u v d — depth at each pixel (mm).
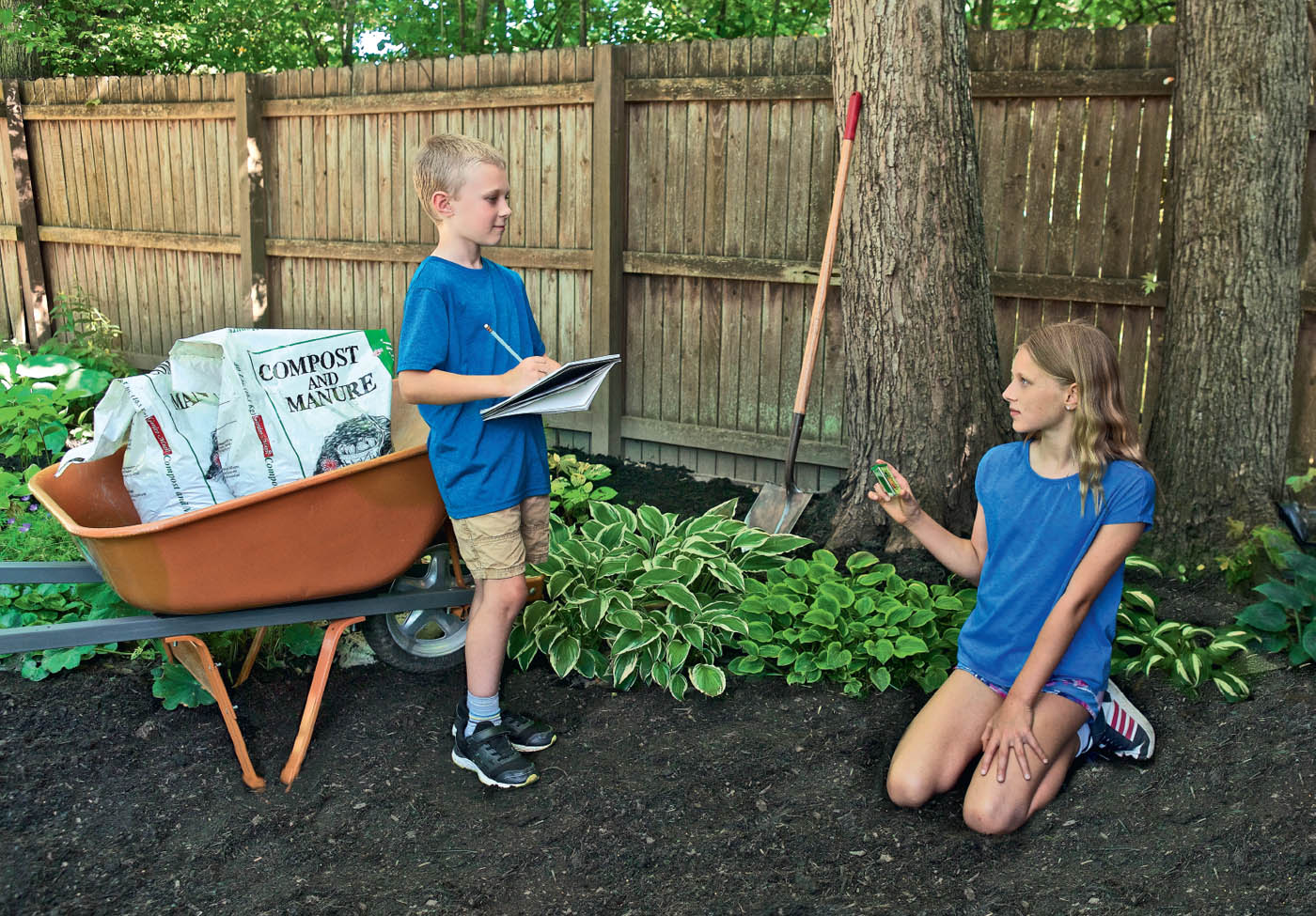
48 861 2375
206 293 7008
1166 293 4281
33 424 5238
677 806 2637
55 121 7441
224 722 2982
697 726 3037
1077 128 4344
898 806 2609
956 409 3943
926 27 3715
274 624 2736
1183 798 2555
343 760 2840
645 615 3387
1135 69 4188
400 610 2900
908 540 3949
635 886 2348
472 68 5641
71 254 7672
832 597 3332
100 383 5996
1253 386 3809
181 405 2828
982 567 2750
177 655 2971
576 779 2768
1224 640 3166
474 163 2549
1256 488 3855
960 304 3900
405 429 3213
